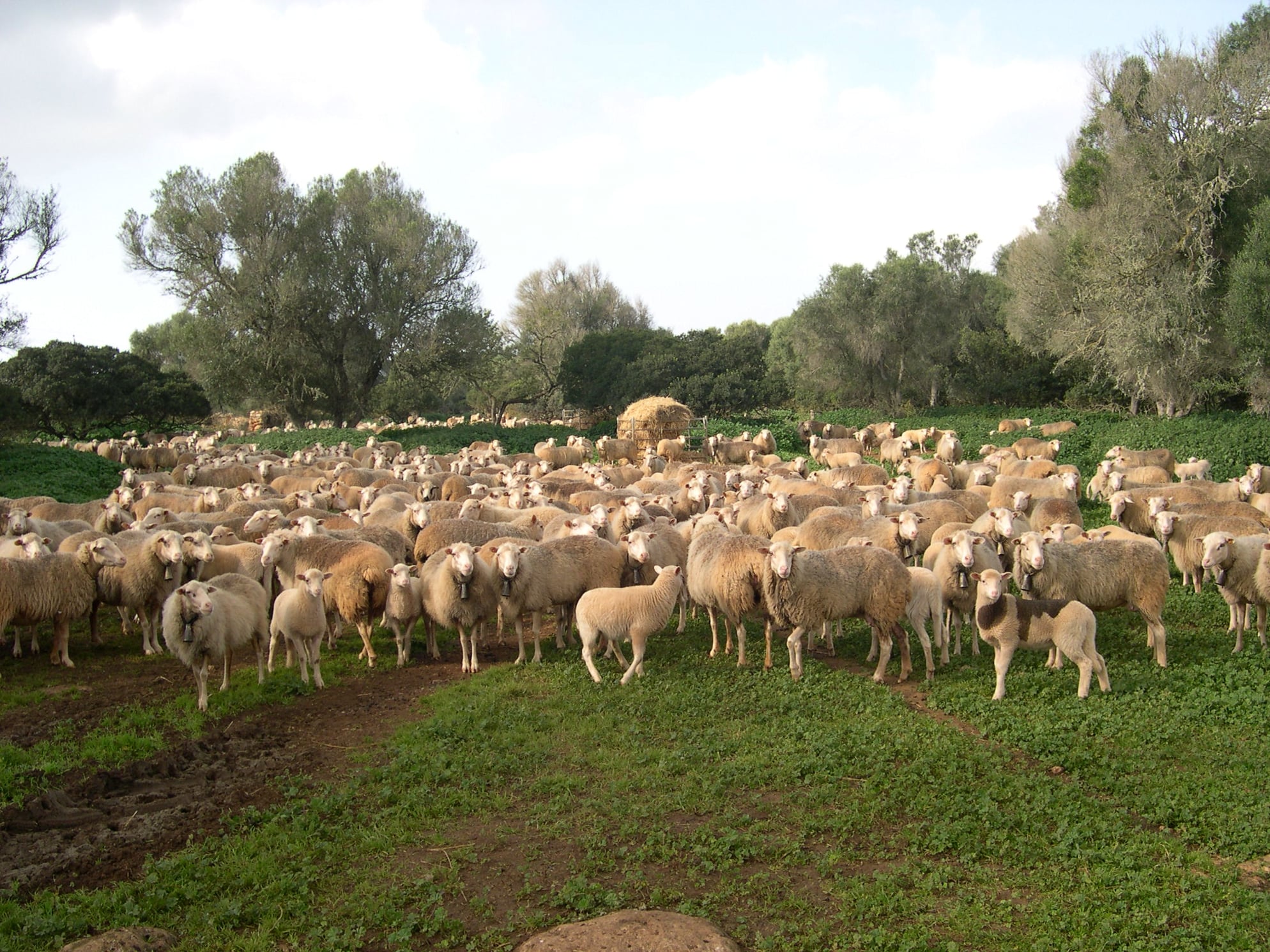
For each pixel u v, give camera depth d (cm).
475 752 966
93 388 4969
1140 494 1977
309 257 5306
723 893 693
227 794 882
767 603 1194
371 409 6644
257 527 1680
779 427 4931
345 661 1346
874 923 658
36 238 3550
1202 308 3791
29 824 829
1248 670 1162
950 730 998
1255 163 3850
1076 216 4472
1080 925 645
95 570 1335
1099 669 1101
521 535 1608
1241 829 769
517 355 7475
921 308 5772
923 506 1730
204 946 644
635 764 938
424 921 668
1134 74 4078
